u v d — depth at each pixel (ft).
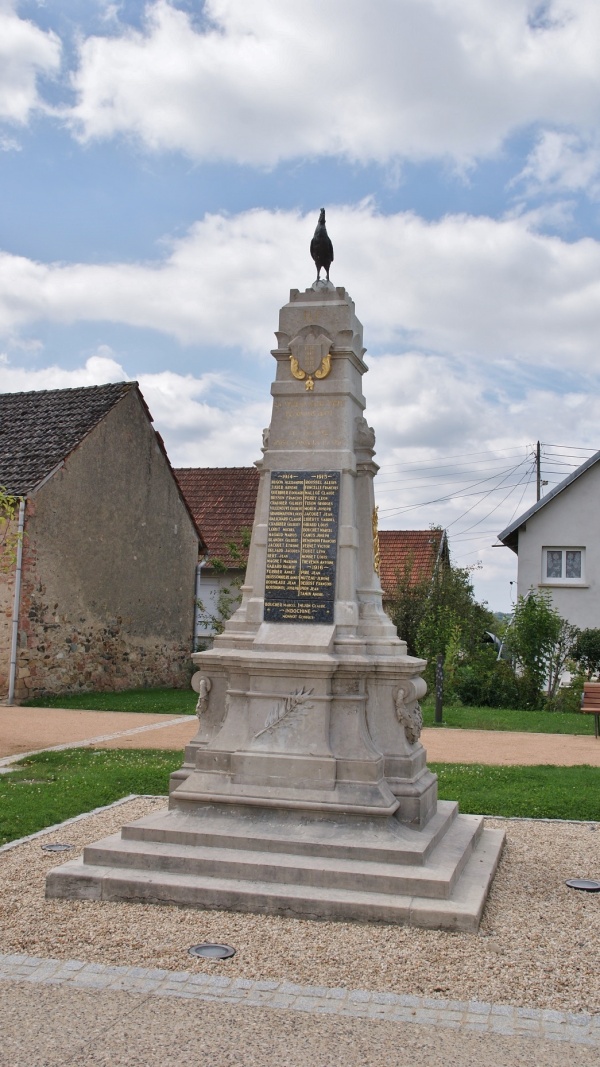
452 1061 15.01
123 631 79.56
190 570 91.61
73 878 22.71
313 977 18.07
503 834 28.78
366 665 25.41
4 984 17.69
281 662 25.40
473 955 19.30
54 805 32.96
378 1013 16.66
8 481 68.85
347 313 28.02
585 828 31.53
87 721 57.67
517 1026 16.26
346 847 23.09
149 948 19.40
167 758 43.16
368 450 28.22
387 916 20.98
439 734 54.29
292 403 28.09
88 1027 15.99
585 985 17.99
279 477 27.76
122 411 78.95
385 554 111.75
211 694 27.32
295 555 27.22
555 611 80.33
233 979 17.92
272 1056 15.06
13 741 48.60
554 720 61.72
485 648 89.81
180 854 23.21
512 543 98.53
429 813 26.32
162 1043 15.44
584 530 90.27
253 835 23.77
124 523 79.56
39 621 68.54
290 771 24.99
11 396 84.28
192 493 114.32
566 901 23.35
